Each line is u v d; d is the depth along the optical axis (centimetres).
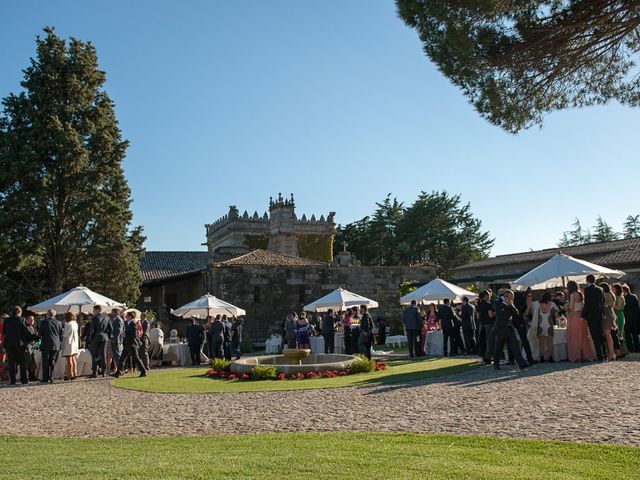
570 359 1680
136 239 3906
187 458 724
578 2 1285
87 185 3641
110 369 2166
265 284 3703
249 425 1016
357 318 2959
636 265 3450
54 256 3672
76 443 896
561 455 700
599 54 1372
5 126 3662
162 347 2500
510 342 1622
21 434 1020
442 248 7706
